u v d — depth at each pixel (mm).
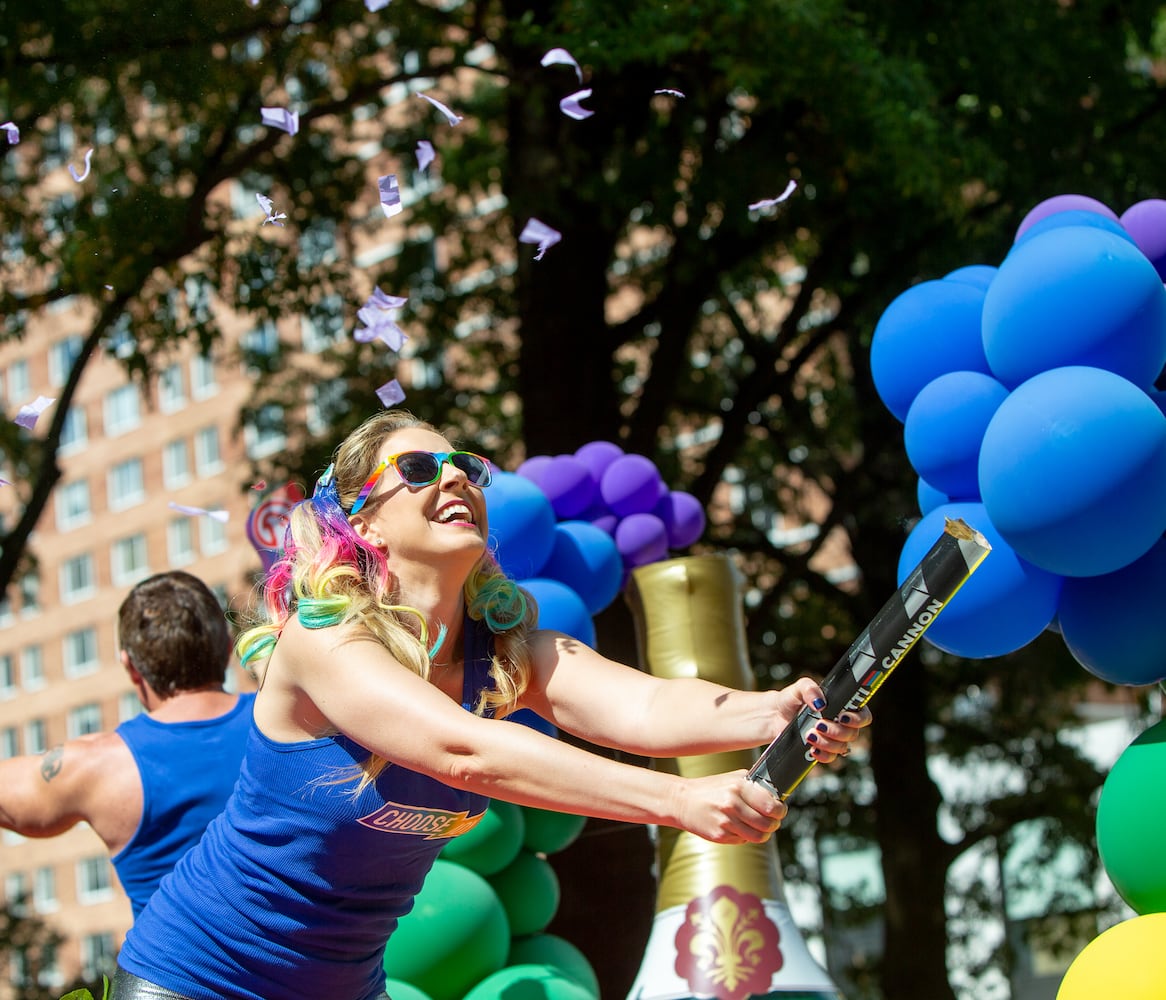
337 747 2256
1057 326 3104
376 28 8898
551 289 8281
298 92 9539
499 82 11258
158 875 3164
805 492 12766
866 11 7977
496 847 4219
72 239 7914
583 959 4656
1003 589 3221
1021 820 11953
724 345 12281
